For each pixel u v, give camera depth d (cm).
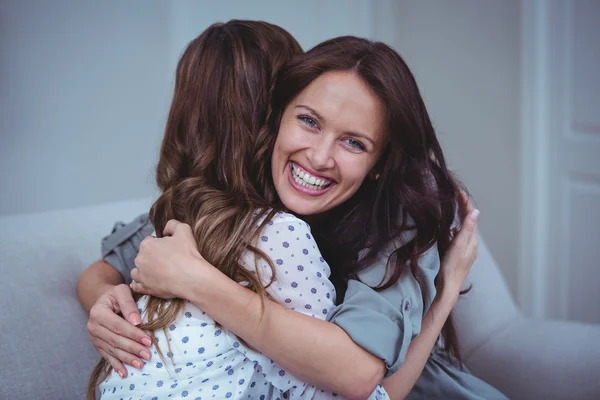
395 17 352
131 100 326
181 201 122
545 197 298
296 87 118
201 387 104
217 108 126
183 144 131
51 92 308
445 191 130
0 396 122
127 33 320
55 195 315
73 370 132
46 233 151
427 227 125
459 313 172
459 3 322
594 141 279
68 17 307
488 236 320
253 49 130
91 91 316
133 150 330
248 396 109
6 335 128
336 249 128
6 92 297
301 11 340
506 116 307
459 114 328
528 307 306
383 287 119
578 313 292
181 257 105
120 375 106
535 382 161
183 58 135
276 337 102
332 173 117
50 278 141
